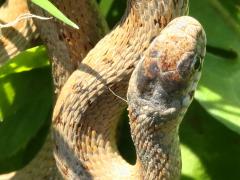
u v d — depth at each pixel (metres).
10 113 0.31
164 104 0.24
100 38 0.29
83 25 0.28
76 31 0.28
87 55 0.27
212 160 0.31
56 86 0.29
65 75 0.29
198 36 0.24
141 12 0.26
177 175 0.26
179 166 0.26
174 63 0.24
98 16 0.28
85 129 0.27
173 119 0.25
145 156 0.25
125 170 0.27
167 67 0.24
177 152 0.26
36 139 0.33
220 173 0.31
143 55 0.25
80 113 0.27
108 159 0.27
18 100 0.31
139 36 0.26
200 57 0.24
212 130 0.31
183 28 0.24
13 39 0.30
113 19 0.32
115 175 0.27
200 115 0.31
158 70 0.24
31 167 0.30
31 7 0.29
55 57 0.29
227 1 0.32
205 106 0.30
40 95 0.32
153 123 0.25
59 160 0.28
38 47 0.29
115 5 0.32
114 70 0.27
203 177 0.31
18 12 0.30
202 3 0.32
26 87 0.31
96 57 0.27
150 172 0.26
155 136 0.25
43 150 0.30
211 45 0.32
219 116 0.29
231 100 0.30
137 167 0.26
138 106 0.25
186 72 0.24
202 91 0.30
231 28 0.32
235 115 0.29
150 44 0.25
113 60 0.27
